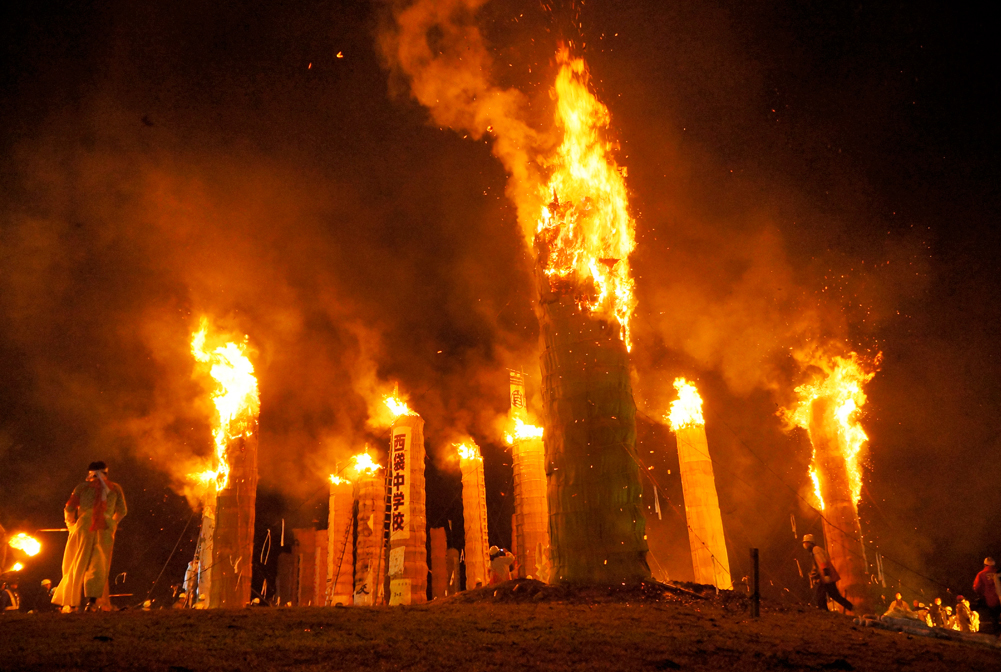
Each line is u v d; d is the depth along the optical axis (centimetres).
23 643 630
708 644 766
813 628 935
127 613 852
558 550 1210
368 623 805
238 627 752
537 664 651
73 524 1062
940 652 821
